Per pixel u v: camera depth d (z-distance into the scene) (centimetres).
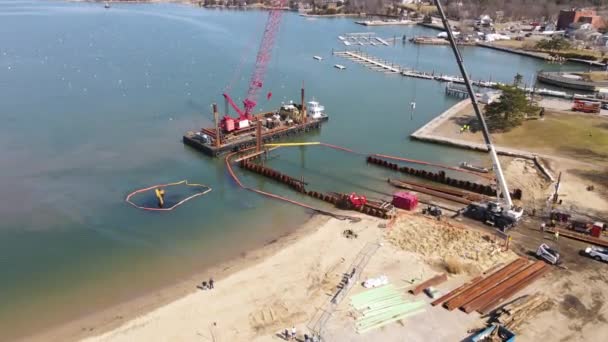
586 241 6244
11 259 6122
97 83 14600
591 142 9788
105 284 5684
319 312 4994
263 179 8625
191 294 5419
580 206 7200
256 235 6731
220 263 6059
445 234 6431
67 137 10262
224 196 7925
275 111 11906
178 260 6147
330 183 8431
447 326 4741
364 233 6581
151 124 11281
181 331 4822
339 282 5503
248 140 10044
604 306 5047
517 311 4897
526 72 18000
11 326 5034
